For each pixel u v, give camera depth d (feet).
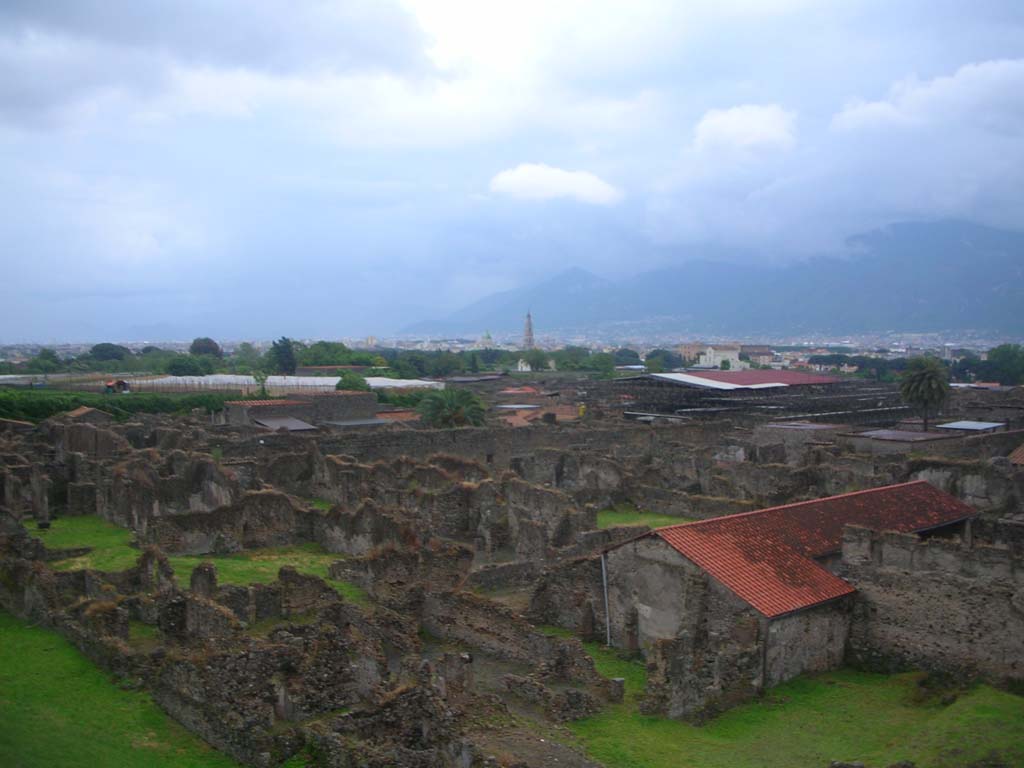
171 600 141.49
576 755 106.83
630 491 285.02
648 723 123.34
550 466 332.19
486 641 151.23
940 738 113.91
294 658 115.14
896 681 142.41
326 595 165.68
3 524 213.87
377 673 119.75
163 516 218.38
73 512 265.13
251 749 101.35
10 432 391.65
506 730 112.88
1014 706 120.98
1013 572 142.41
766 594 142.82
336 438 343.46
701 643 142.51
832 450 326.24
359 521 222.07
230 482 244.01
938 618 141.79
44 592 152.25
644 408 579.07
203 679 111.04
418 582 170.91
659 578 151.94
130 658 127.75
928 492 194.29
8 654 135.33
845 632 151.23
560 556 198.70
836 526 170.19
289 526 236.63
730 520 161.89
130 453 301.22
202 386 593.42
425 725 105.50
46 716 113.39
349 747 96.63
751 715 129.18
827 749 117.19
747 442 380.17
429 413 427.74
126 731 111.45
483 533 236.84
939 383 395.34
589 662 136.15
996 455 341.41
